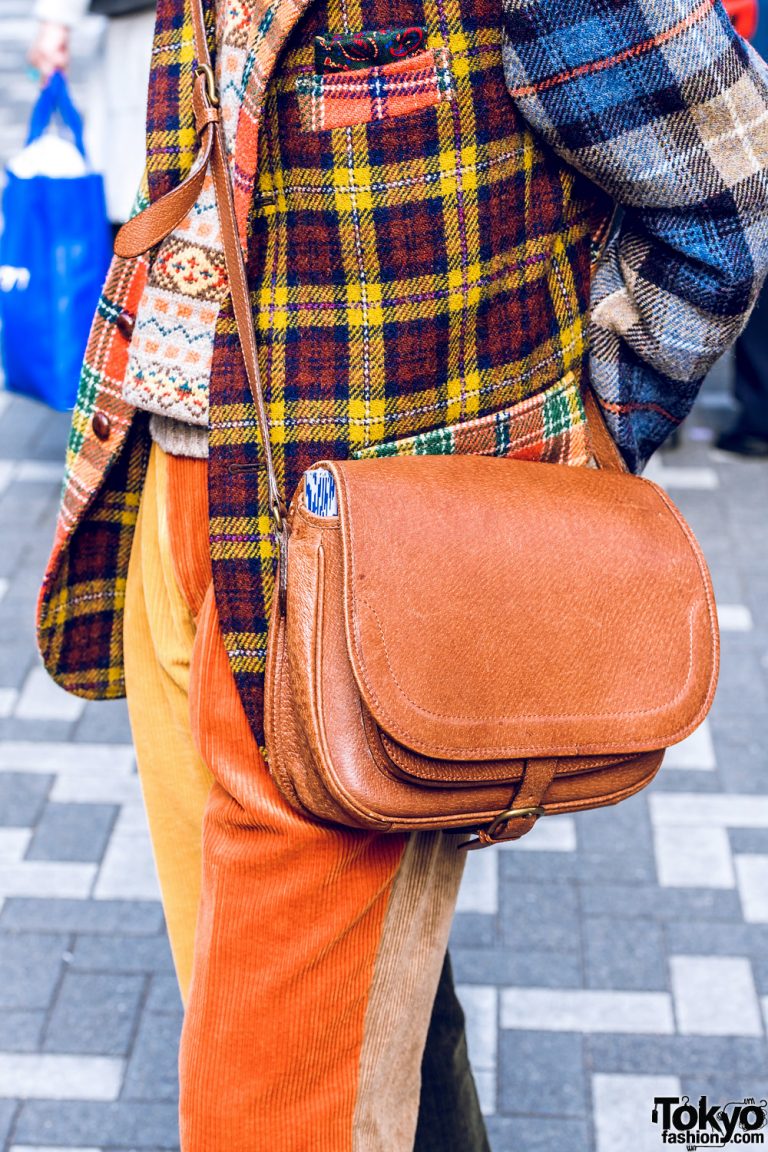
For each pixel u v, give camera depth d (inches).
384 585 50.3
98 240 147.3
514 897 109.3
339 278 53.1
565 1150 88.5
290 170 52.2
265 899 56.0
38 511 165.8
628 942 104.8
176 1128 91.2
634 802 119.3
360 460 53.0
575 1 50.7
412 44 51.0
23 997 100.9
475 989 100.7
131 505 66.0
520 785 53.1
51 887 111.2
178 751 63.6
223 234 52.9
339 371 53.7
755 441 176.4
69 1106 92.7
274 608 53.4
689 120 51.9
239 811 56.4
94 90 154.9
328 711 50.4
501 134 53.2
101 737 129.0
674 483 170.4
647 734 53.6
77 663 69.9
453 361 54.8
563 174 55.7
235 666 56.6
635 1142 88.9
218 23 54.6
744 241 53.6
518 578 52.5
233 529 55.6
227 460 55.2
